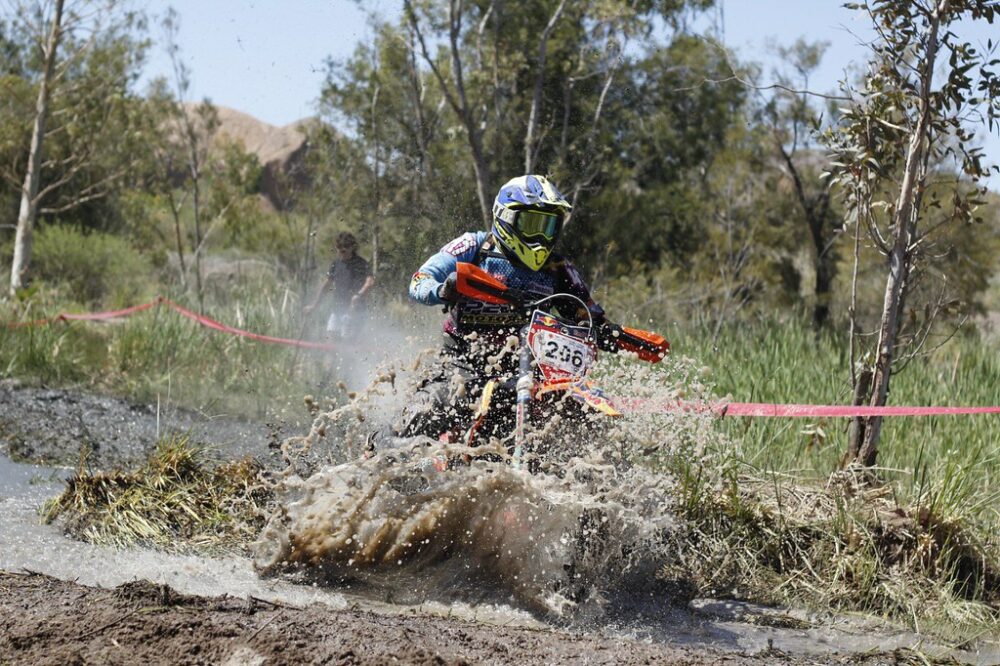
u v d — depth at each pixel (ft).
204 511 31.83
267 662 18.66
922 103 35.86
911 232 37.40
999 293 115.44
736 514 32.48
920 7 35.58
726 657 23.06
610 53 90.89
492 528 27.17
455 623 23.41
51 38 98.43
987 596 30.76
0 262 110.42
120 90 105.91
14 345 57.41
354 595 26.43
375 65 89.66
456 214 89.20
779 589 30.17
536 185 30.12
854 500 33.12
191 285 102.58
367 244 88.33
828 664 24.31
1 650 18.63
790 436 40.32
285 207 101.40
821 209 106.42
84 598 21.56
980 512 34.12
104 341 63.41
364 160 89.92
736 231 105.19
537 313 28.14
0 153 120.98
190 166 109.70
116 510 30.66
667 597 29.07
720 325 68.59
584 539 27.84
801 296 106.01
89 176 123.65
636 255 100.22
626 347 30.53
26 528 29.45
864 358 36.76
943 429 40.86
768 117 102.99
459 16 83.05
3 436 41.19
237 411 50.47
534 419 28.14
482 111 91.86
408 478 27.40
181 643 19.25
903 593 29.86
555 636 23.15
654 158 102.47
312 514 27.40
